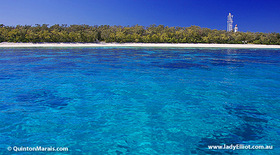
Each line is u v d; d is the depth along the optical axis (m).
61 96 10.62
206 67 21.44
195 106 9.16
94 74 17.00
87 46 60.28
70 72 17.88
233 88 12.45
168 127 7.04
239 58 30.89
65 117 7.84
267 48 62.53
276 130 6.84
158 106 9.15
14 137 6.26
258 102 9.76
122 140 6.15
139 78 15.47
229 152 5.51
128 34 70.81
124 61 26.00
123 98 10.31
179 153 5.47
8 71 18.14
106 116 7.97
